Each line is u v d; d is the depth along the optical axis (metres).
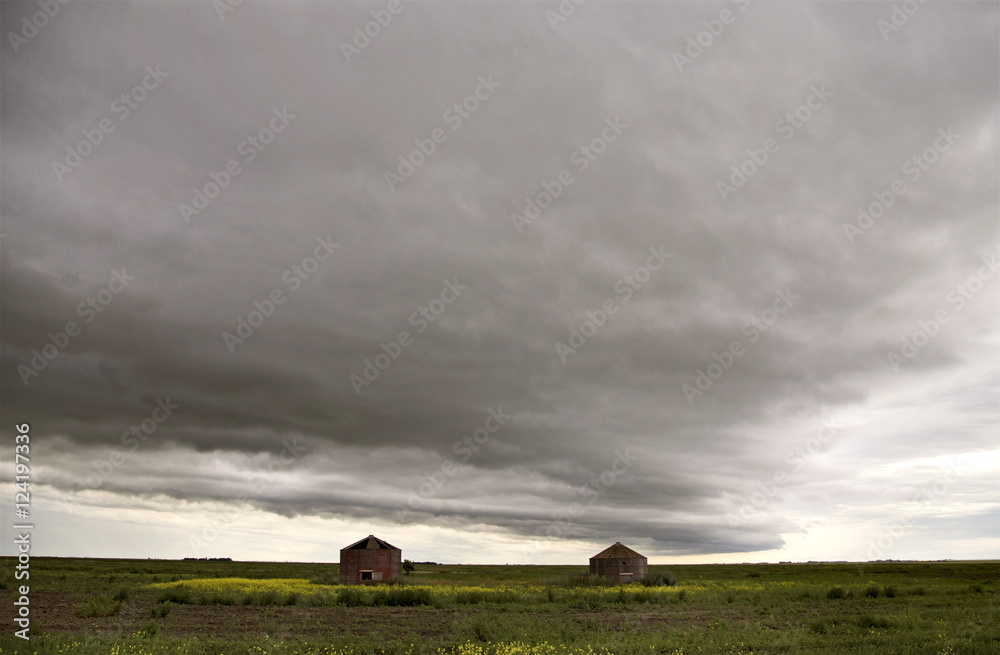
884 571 134.88
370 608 41.97
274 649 22.94
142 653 21.52
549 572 145.50
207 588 55.28
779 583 77.56
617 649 23.33
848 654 21.92
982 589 56.88
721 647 24.08
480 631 28.02
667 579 74.62
